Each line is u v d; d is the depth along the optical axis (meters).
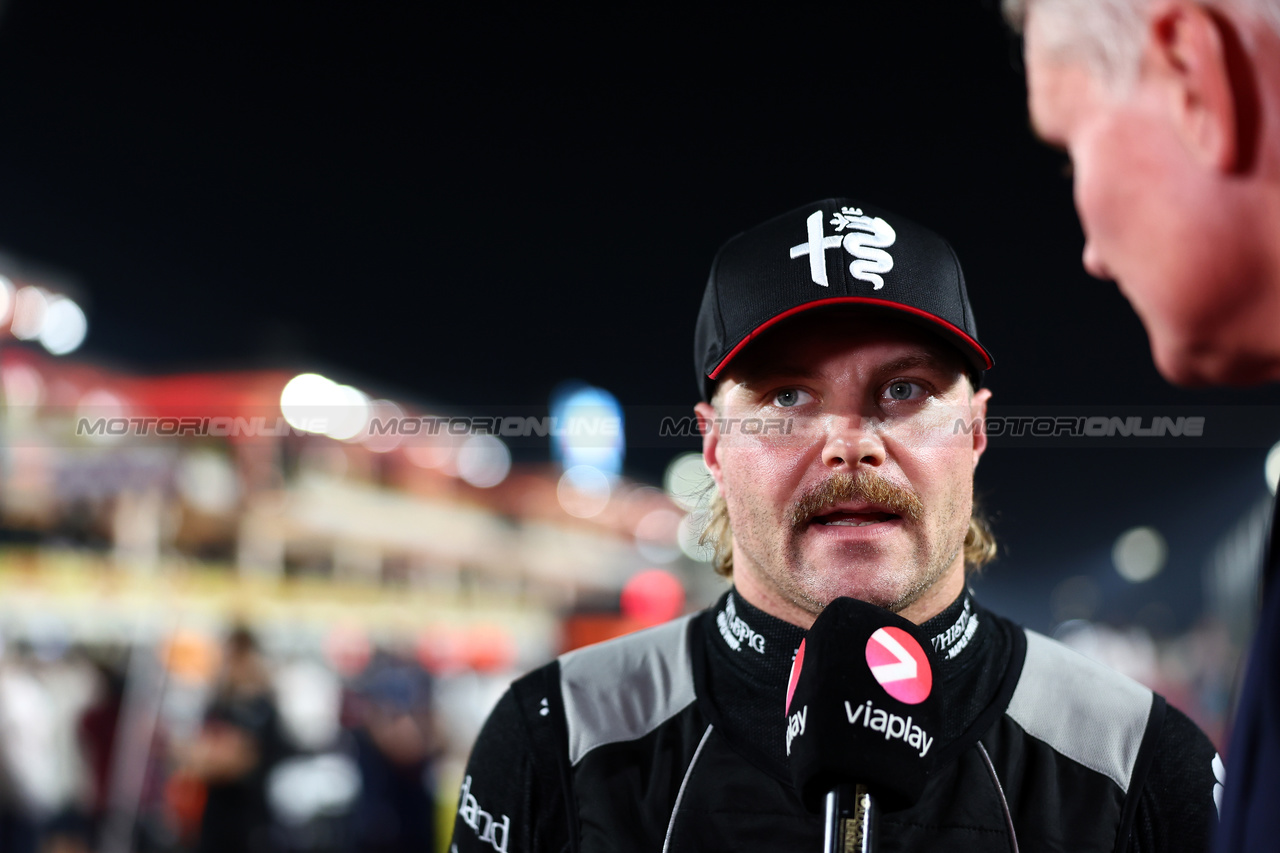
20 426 5.47
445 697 8.16
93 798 5.33
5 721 4.96
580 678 1.37
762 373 1.19
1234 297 0.57
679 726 1.28
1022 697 1.26
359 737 6.02
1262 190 0.54
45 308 5.82
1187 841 1.18
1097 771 1.20
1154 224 0.58
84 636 5.52
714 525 1.53
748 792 1.19
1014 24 0.69
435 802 6.40
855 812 0.94
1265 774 0.61
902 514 1.14
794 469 1.16
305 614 6.86
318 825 5.34
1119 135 0.59
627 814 1.22
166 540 5.89
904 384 1.18
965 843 1.14
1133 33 0.58
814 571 1.14
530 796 1.30
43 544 5.45
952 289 1.22
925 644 1.05
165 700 5.65
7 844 4.91
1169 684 11.57
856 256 1.18
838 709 0.97
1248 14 0.53
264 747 5.25
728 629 1.32
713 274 1.32
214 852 5.04
